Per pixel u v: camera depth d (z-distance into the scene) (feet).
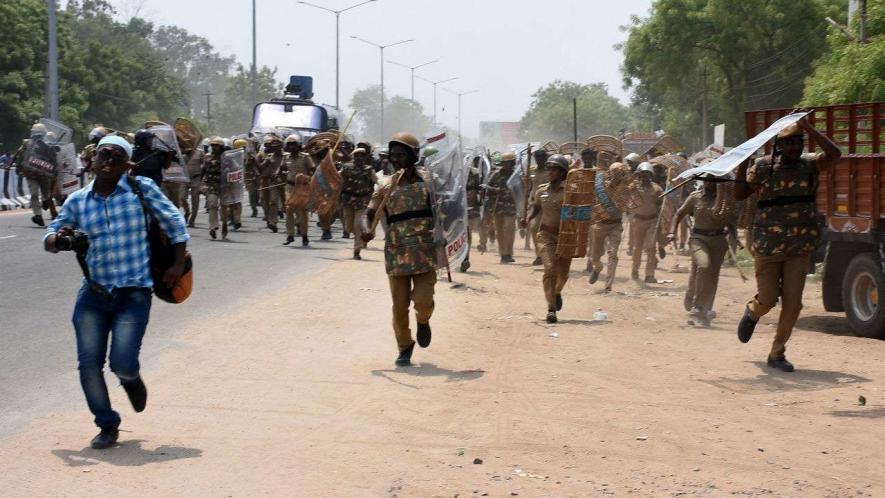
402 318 29.40
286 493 17.95
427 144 53.42
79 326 20.44
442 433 22.03
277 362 29.25
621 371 29.14
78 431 21.66
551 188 38.19
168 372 27.50
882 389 27.14
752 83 186.19
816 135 29.07
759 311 30.58
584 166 52.19
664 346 33.71
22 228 69.87
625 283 52.85
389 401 24.81
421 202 29.17
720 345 34.22
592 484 18.69
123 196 20.54
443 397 25.43
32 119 198.18
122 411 23.36
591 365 29.99
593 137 82.94
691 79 229.66
